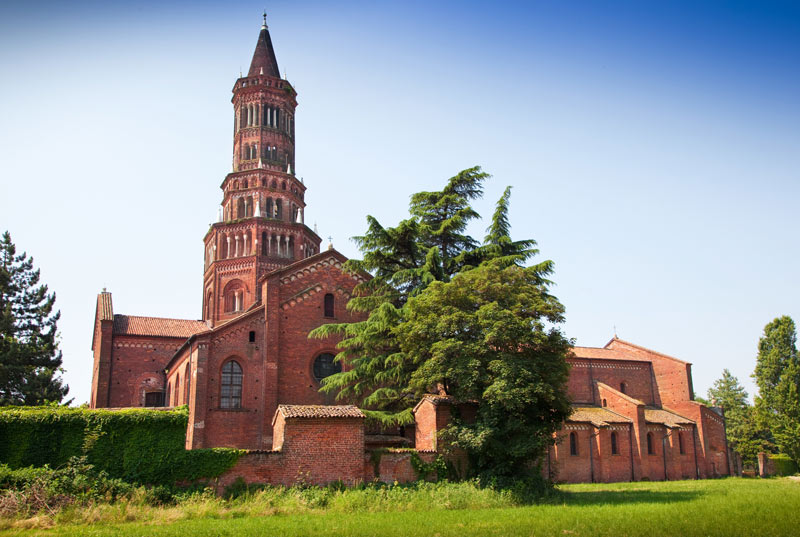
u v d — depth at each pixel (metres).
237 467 29.78
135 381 59.47
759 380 77.38
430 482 32.66
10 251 64.38
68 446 28.36
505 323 33.31
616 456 60.12
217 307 61.97
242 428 42.34
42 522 22.75
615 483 53.59
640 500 32.41
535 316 35.41
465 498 29.42
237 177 65.31
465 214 44.34
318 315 46.03
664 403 72.31
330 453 31.16
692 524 22.86
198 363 42.41
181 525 22.44
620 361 71.81
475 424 33.88
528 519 24.08
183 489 28.91
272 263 61.97
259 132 66.44
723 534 20.86
